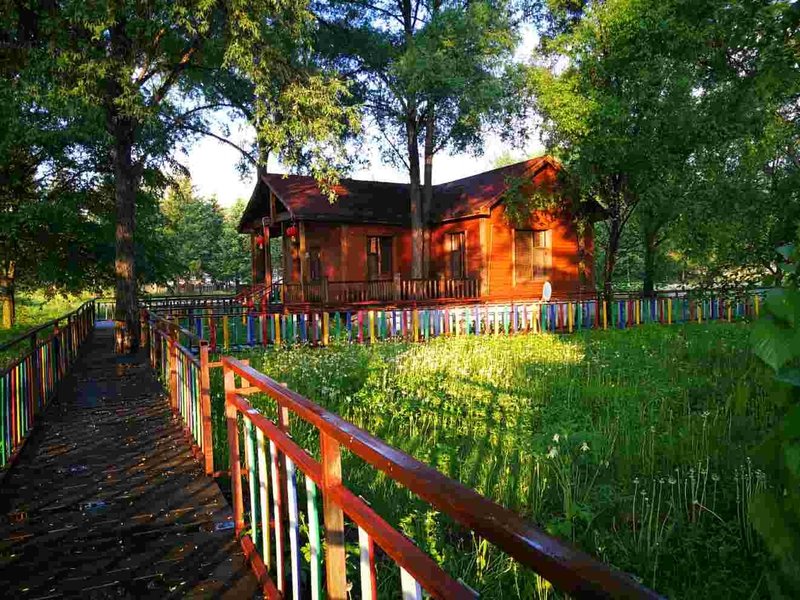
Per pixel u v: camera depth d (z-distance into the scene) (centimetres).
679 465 546
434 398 725
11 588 310
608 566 87
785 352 117
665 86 1512
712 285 1144
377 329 1484
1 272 2317
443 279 2119
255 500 334
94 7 1095
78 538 371
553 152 1897
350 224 2208
